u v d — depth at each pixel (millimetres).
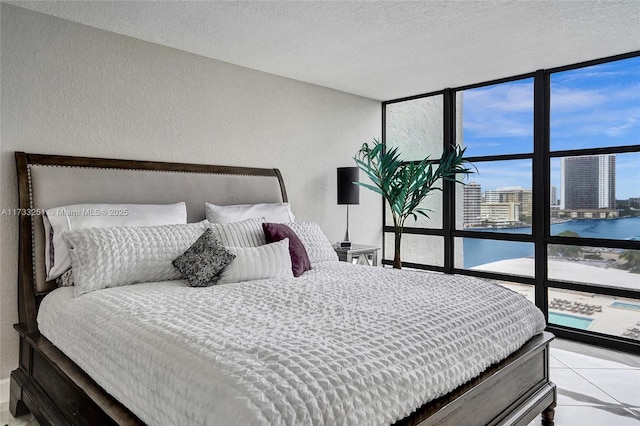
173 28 2842
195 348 1276
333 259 3287
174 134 3213
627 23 2779
